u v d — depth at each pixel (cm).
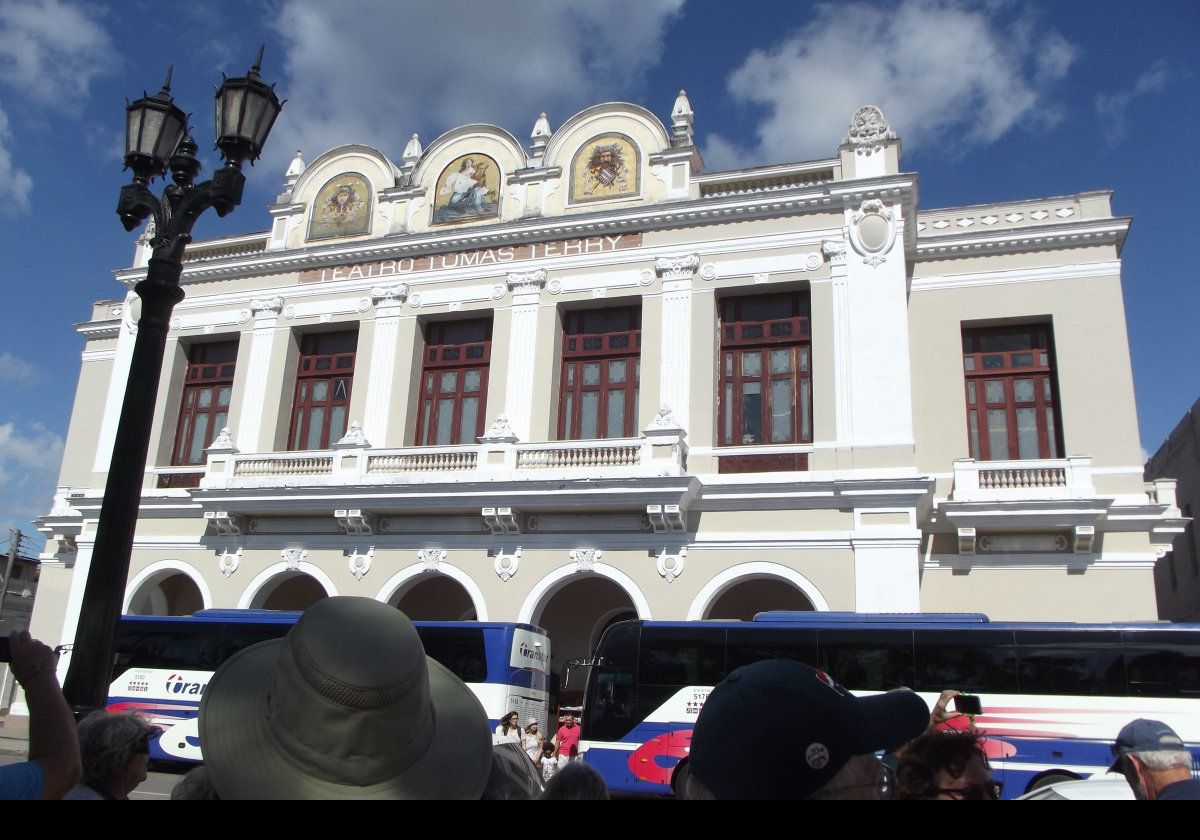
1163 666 1486
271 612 2102
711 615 2350
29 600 4284
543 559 2144
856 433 2048
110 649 852
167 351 2678
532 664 1964
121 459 906
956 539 2098
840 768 290
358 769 305
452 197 2541
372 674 304
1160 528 2005
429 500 2178
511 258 2420
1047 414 2197
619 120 2445
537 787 582
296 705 304
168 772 2064
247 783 305
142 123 1040
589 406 2317
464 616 2539
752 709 295
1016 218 2306
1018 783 1477
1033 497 2028
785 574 2000
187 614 2803
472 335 2483
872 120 2233
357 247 2525
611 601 2439
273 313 2592
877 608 1920
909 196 2148
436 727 352
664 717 1684
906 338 2069
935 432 2219
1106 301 2183
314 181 2705
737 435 2189
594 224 2342
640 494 2044
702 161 2430
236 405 2552
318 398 2555
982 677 1549
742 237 2252
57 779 320
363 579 2258
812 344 2145
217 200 1022
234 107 1038
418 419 2442
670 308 2256
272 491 2289
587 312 2398
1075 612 2002
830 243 2177
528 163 2503
